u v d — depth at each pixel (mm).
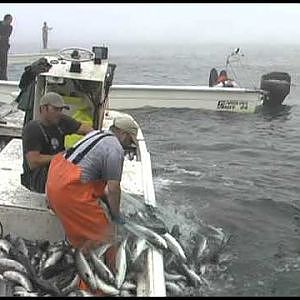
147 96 17391
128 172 8203
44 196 6555
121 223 5934
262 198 9984
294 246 7973
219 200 9719
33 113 7336
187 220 8492
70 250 5898
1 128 10211
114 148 5625
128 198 6934
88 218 5668
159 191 10000
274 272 7117
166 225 7184
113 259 5785
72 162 5652
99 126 7406
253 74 33312
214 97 17734
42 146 6238
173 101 17594
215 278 6820
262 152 13656
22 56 27188
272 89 19578
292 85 27891
